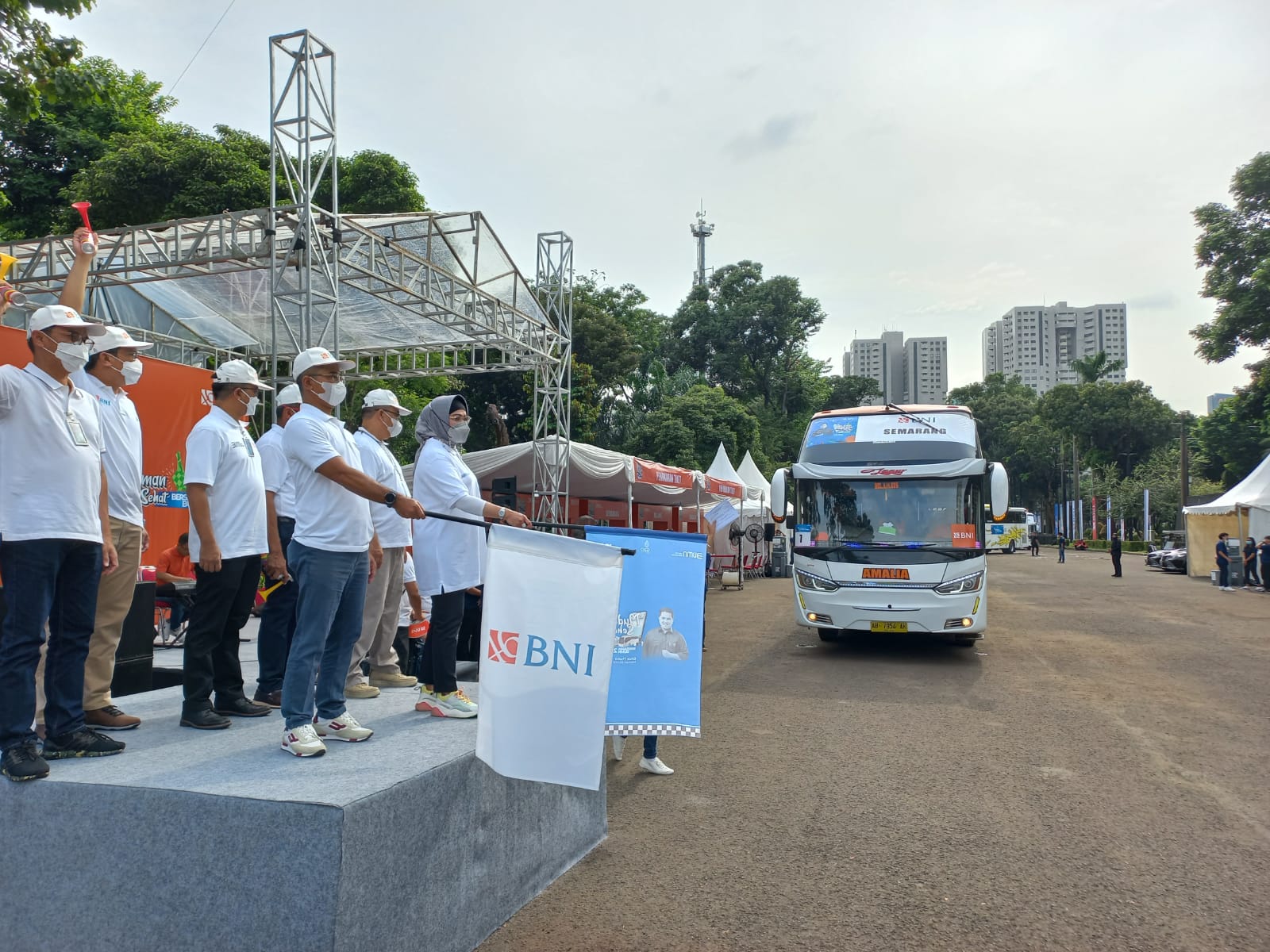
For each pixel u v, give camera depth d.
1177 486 50.69
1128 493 55.34
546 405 15.05
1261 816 4.84
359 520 3.65
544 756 3.24
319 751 3.29
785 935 3.41
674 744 6.48
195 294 12.90
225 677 4.20
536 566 3.32
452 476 4.27
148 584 5.66
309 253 8.59
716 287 54.72
